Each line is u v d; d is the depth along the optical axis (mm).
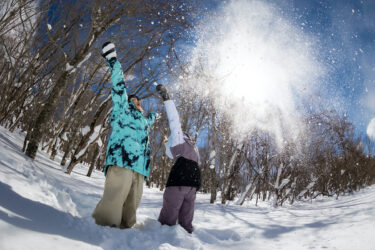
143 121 3107
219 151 8102
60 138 8586
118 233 2348
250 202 8969
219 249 2652
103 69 8172
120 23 5914
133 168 2809
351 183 11836
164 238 2639
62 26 6418
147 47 6785
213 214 4895
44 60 6637
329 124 9648
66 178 5648
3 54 6629
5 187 2246
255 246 2750
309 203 8672
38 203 2279
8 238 1426
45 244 1559
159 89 3357
